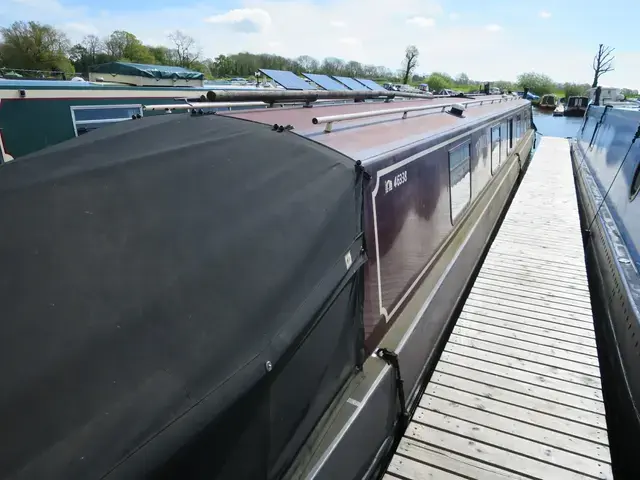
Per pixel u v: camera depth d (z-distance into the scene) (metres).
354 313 2.63
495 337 4.63
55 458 1.30
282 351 1.88
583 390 3.88
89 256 1.88
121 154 2.65
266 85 14.09
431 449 3.26
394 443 3.41
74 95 7.96
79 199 2.18
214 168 2.52
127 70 12.47
